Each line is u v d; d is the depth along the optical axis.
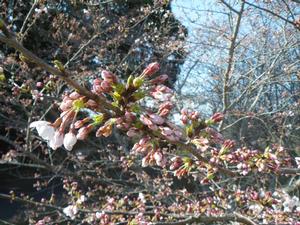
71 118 1.58
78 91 1.51
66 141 1.58
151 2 9.05
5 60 6.69
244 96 8.31
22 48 1.34
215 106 9.00
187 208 4.78
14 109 8.91
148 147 1.85
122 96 1.61
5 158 7.91
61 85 6.07
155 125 1.61
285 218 4.01
